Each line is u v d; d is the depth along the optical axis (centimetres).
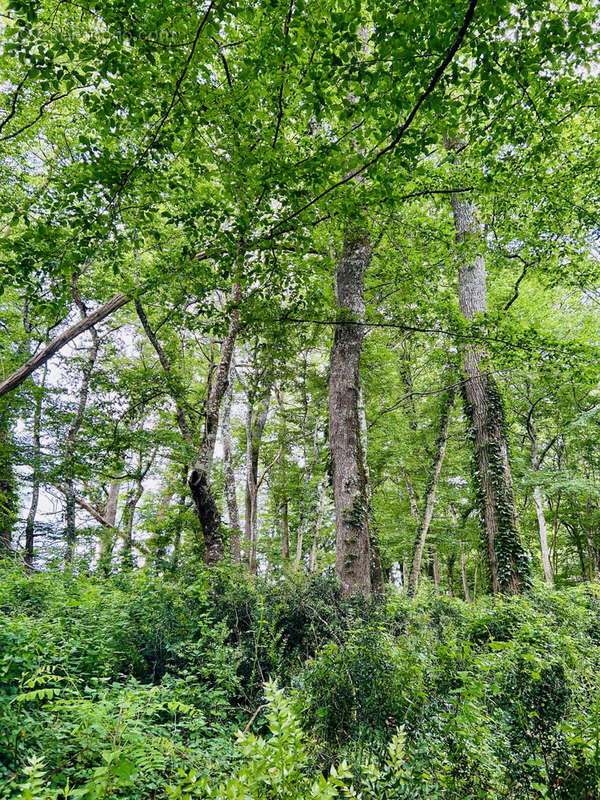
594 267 1136
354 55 400
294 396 1842
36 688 381
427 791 235
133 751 290
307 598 711
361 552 840
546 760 262
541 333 796
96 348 1499
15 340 1535
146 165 532
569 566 2538
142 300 1056
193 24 434
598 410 1496
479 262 1255
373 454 1742
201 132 550
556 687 293
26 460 1266
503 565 1013
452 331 855
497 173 652
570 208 937
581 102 530
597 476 1920
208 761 351
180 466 1434
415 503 2017
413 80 408
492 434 1117
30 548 1438
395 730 305
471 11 331
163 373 1074
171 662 577
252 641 616
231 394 1595
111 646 516
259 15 458
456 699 284
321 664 371
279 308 798
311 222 572
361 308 978
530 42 417
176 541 1511
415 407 1852
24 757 292
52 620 500
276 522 2344
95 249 542
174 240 1010
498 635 579
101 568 976
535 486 1795
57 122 1093
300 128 619
